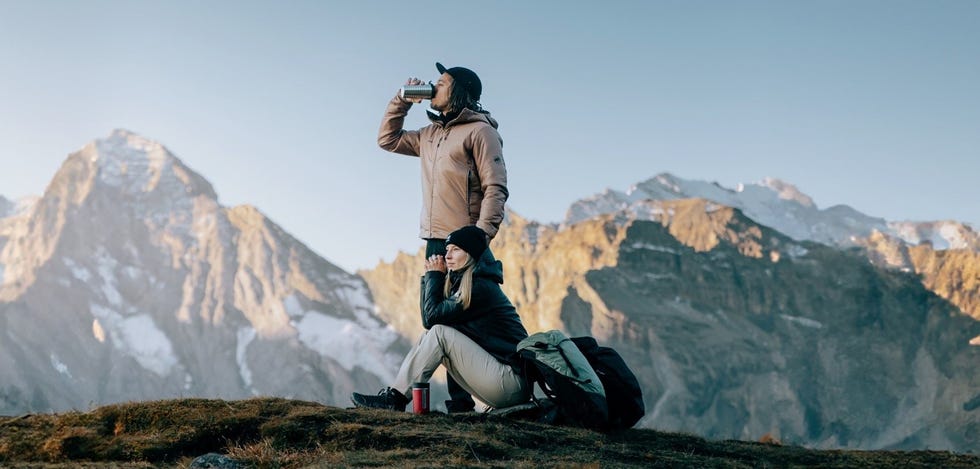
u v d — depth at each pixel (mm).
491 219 11914
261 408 10555
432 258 11922
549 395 11359
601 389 11000
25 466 9297
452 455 9367
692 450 10758
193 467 9195
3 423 10391
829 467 10516
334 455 9344
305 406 10766
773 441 12344
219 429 10133
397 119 12945
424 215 12438
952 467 10664
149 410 10461
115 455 9766
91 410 10703
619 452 10047
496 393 11336
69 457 9781
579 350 11242
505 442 10008
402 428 10133
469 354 11383
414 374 11523
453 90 12367
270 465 9250
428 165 12477
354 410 10750
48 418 10531
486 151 12164
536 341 11164
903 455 11312
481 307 11578
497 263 11922
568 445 10180
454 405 11852
